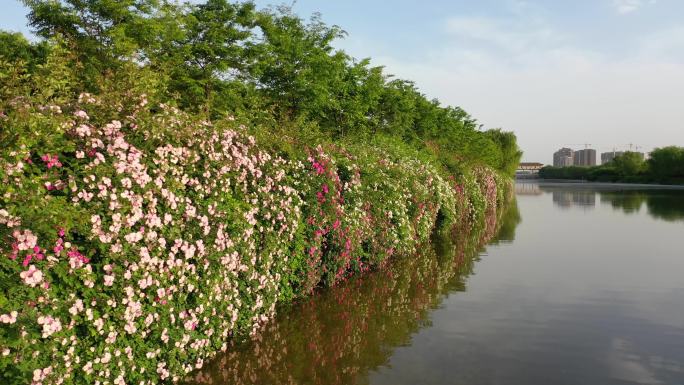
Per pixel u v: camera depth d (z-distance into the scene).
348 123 16.66
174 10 14.84
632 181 83.31
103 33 13.48
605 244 13.88
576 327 6.30
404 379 4.69
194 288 4.59
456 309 7.14
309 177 7.24
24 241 3.09
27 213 3.10
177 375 4.46
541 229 17.86
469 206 20.14
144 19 13.98
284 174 6.56
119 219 3.73
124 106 4.29
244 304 5.64
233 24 15.64
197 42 15.48
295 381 4.64
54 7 13.06
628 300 7.64
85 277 3.48
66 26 13.32
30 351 3.15
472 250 12.81
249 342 5.63
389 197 10.48
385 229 10.06
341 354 5.34
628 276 9.45
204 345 4.86
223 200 5.10
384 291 8.17
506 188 36.47
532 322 6.51
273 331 6.02
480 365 5.04
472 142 31.55
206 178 4.88
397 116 20.09
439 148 23.72
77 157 3.66
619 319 6.65
